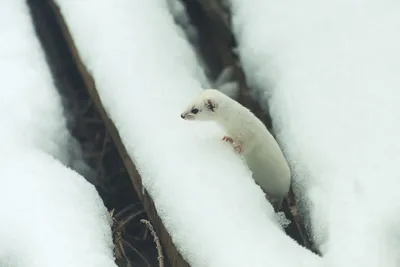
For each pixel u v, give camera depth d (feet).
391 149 6.66
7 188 6.77
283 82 7.05
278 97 7.03
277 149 6.84
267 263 6.41
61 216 6.65
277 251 6.44
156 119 6.89
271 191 6.91
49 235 6.59
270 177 6.87
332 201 6.63
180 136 6.83
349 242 6.49
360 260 6.44
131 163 6.89
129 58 7.14
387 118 6.75
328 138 6.79
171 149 6.77
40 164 6.89
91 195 6.82
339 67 6.98
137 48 7.19
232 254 6.44
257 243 6.46
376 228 6.48
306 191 6.76
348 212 6.57
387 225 6.48
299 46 7.11
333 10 7.18
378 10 7.13
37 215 6.66
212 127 6.95
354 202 6.58
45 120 7.22
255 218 6.54
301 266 6.42
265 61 7.14
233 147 6.88
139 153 6.82
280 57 7.11
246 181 6.66
